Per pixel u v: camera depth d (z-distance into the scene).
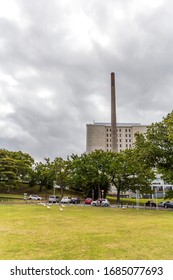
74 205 50.91
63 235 15.09
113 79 113.56
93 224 20.64
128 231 16.97
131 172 57.84
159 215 30.52
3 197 65.00
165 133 39.66
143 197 86.56
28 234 15.34
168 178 45.62
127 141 140.00
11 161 64.38
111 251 11.09
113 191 104.12
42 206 43.31
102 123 145.62
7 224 19.94
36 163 85.12
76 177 61.25
